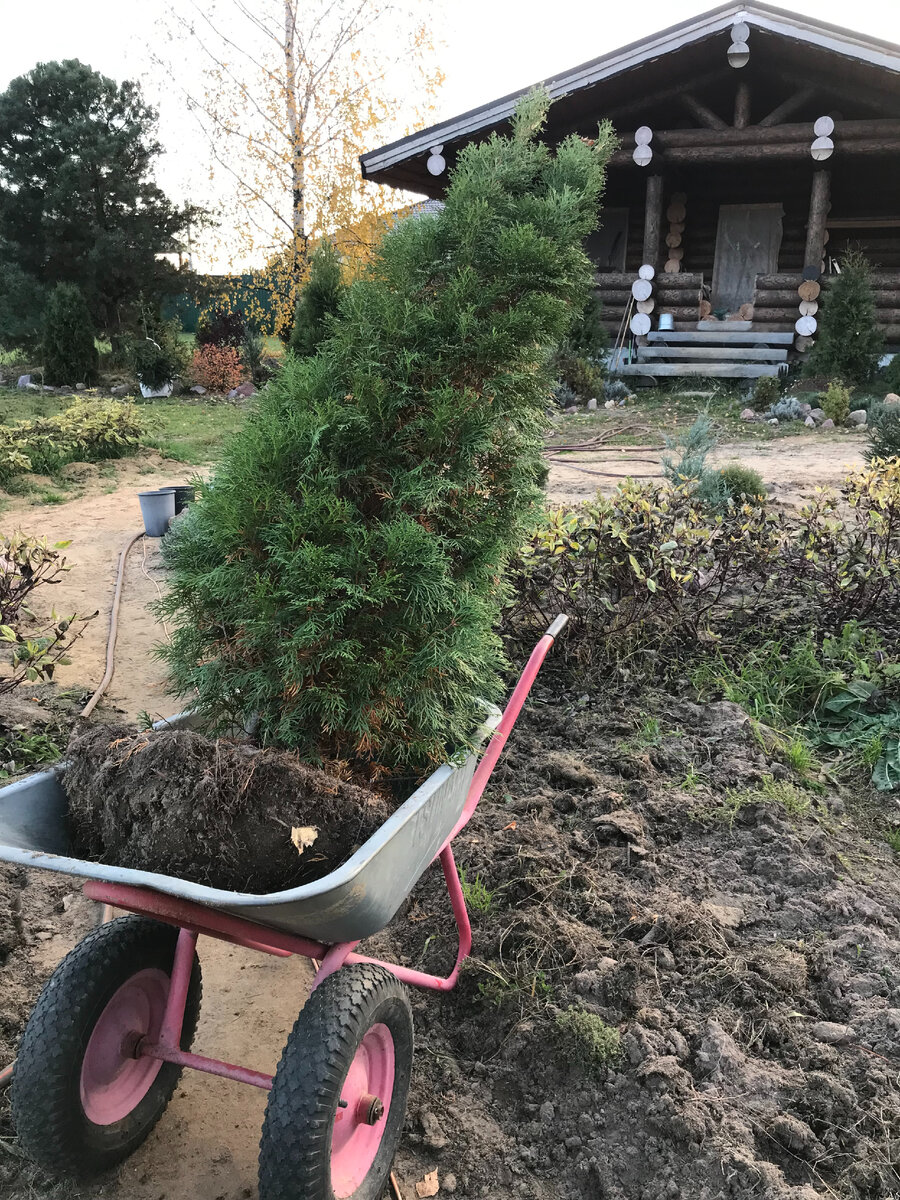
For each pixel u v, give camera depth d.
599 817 3.47
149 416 15.55
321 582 1.96
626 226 18.47
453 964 2.83
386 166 15.82
